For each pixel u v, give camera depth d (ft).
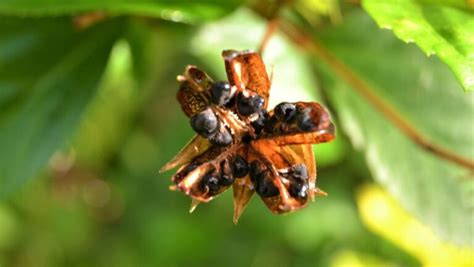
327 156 0.94
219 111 0.64
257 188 0.64
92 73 0.83
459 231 0.87
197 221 1.78
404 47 0.90
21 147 0.82
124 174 1.77
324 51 0.89
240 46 0.92
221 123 0.64
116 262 1.76
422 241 1.34
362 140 0.89
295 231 1.67
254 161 0.64
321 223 1.66
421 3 0.72
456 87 0.89
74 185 1.69
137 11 0.76
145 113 1.71
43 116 0.83
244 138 0.65
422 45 0.69
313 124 0.63
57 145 0.83
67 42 0.83
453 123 0.88
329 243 1.66
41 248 1.65
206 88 0.65
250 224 1.75
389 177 0.88
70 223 1.70
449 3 0.72
